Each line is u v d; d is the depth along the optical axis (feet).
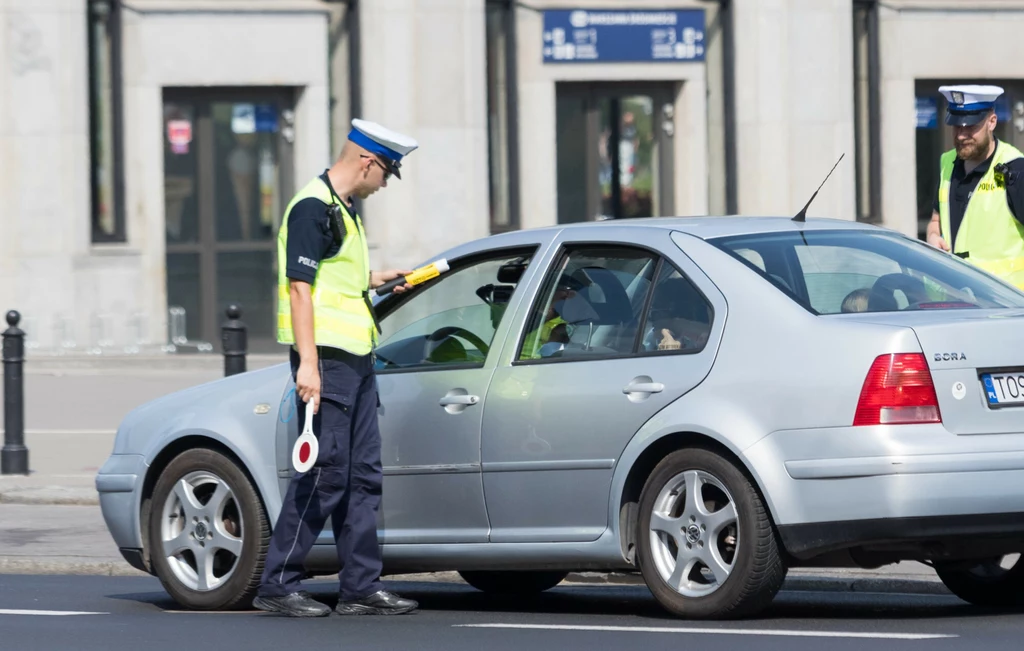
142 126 190.90
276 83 194.29
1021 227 77.20
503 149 203.00
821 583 75.87
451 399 65.41
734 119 206.69
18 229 182.60
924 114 218.59
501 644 57.72
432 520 65.98
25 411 148.05
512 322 65.57
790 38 204.85
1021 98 221.46
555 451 62.90
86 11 186.39
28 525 96.27
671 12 206.28
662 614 65.36
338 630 62.13
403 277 67.51
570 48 203.82
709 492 60.39
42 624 65.21
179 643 59.82
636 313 63.10
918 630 58.65
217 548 69.51
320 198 65.05
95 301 186.39
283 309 65.77
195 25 192.03
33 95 182.29
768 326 59.82
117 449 73.00
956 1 217.36
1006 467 56.95
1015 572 66.95
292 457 64.23
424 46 194.29
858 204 215.92
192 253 195.83
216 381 72.43
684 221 65.92
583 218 208.13
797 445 57.98
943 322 58.29
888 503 56.44
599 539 62.18
